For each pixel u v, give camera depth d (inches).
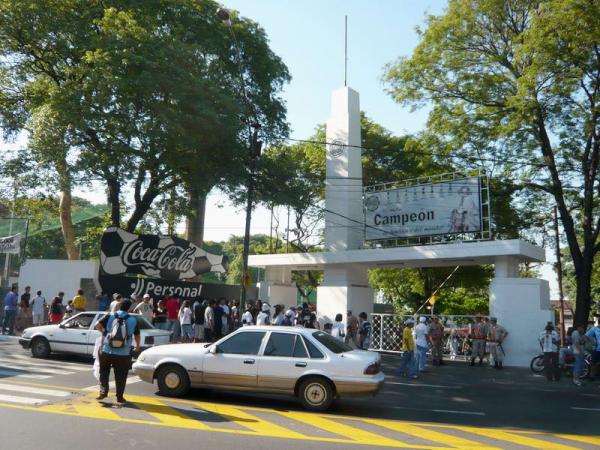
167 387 412.5
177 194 1036.5
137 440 282.5
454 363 802.8
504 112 960.3
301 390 389.1
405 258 893.8
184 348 417.7
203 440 287.7
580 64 853.2
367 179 1386.6
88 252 2105.1
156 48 825.5
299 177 1232.2
